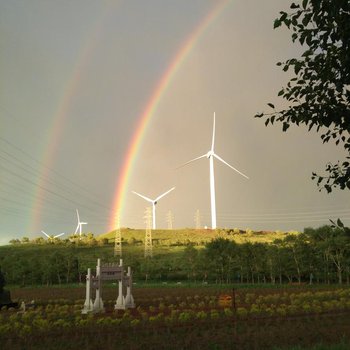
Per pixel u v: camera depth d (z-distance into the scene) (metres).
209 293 61.88
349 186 6.85
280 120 7.09
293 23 6.38
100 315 37.22
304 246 84.31
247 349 18.75
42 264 107.06
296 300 43.75
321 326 25.44
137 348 19.56
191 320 30.22
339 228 6.61
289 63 6.81
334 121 6.78
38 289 82.81
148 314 37.41
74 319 33.72
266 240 164.88
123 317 32.44
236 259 95.56
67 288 86.56
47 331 25.92
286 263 86.06
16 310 43.44
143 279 111.44
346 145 7.02
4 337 24.28
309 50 6.55
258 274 94.88
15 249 154.50
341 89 6.46
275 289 66.50
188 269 101.06
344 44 6.24
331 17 6.12
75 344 21.17
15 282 107.25
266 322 27.91
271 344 19.39
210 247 97.62
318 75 6.69
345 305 38.69
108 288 80.06
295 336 21.61
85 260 121.94
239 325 26.56
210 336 22.25
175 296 57.69
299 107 6.95
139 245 166.12
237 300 48.81
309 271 85.94
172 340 21.28
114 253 135.12
